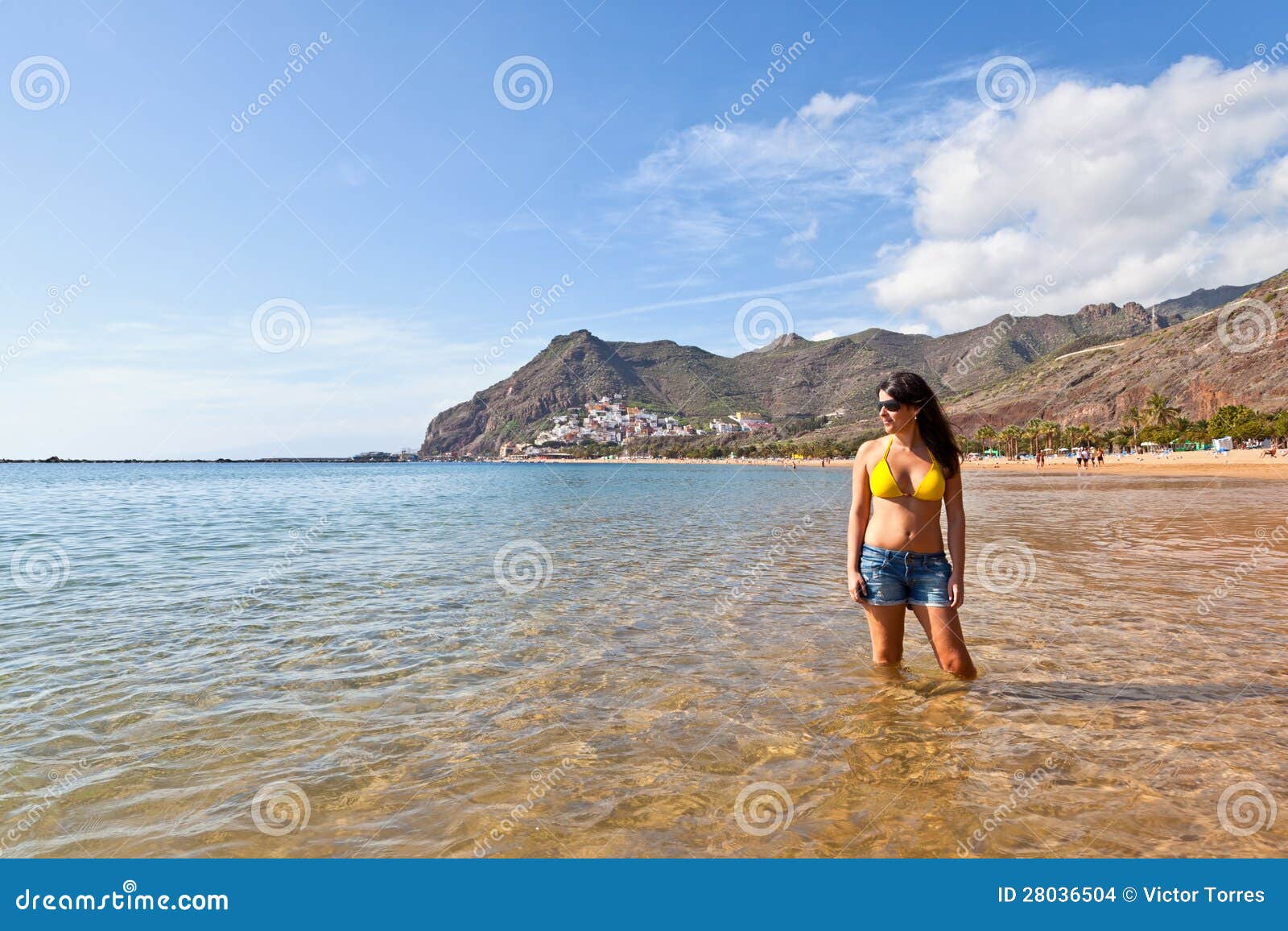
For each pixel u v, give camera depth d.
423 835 3.58
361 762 4.40
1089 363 187.38
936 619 5.80
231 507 33.03
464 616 8.27
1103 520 19.36
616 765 4.31
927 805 3.79
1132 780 4.02
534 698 5.49
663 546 15.13
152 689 5.74
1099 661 6.16
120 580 11.08
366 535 18.11
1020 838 3.48
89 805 3.90
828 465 138.12
